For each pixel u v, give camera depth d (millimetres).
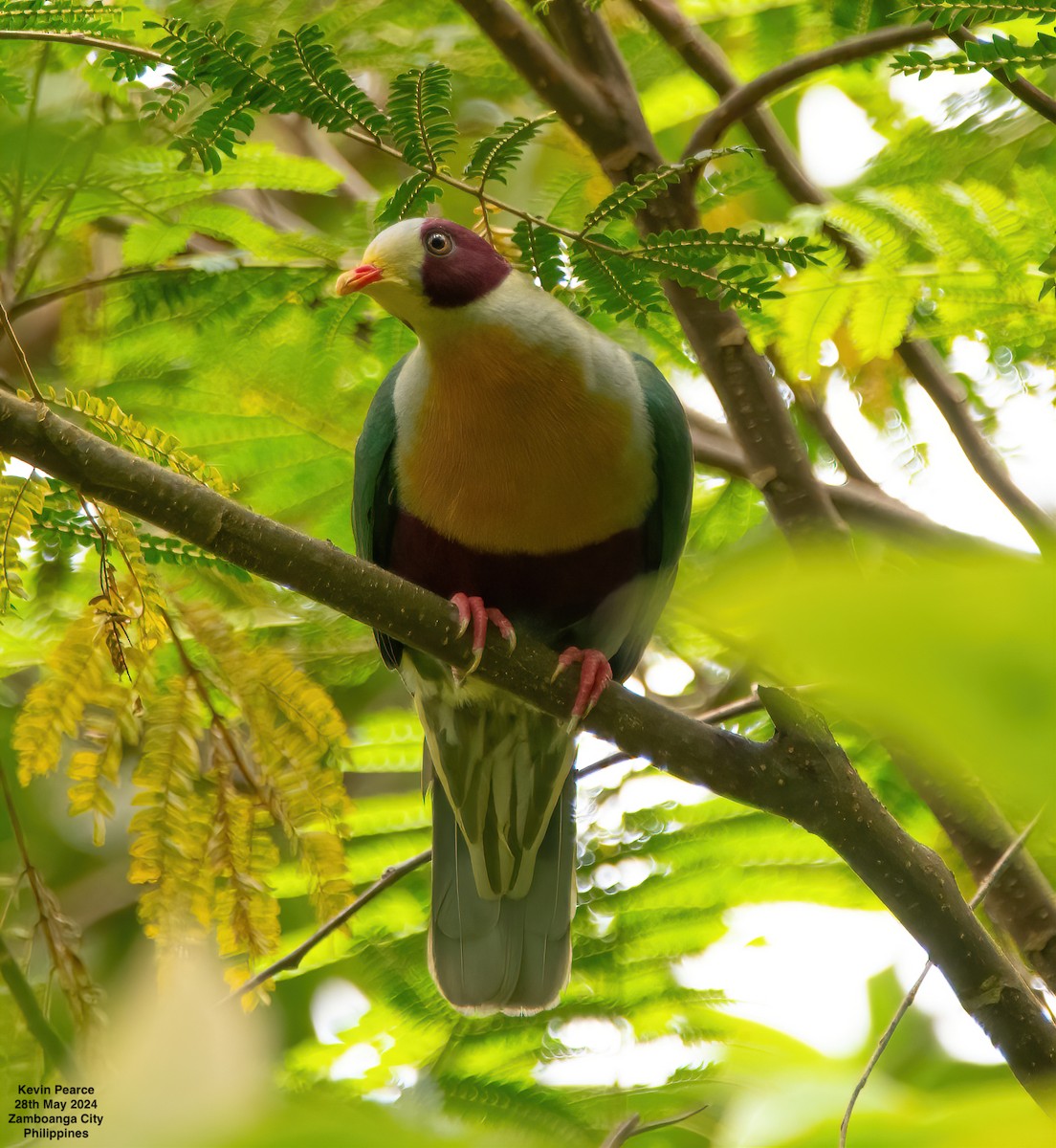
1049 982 7844
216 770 6996
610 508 8680
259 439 10812
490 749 9391
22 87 7590
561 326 8383
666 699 11289
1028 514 9320
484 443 8414
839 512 10586
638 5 9930
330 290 10250
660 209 8797
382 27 10484
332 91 6730
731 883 9703
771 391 9211
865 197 9141
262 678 7176
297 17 10008
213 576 9609
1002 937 8844
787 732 6938
